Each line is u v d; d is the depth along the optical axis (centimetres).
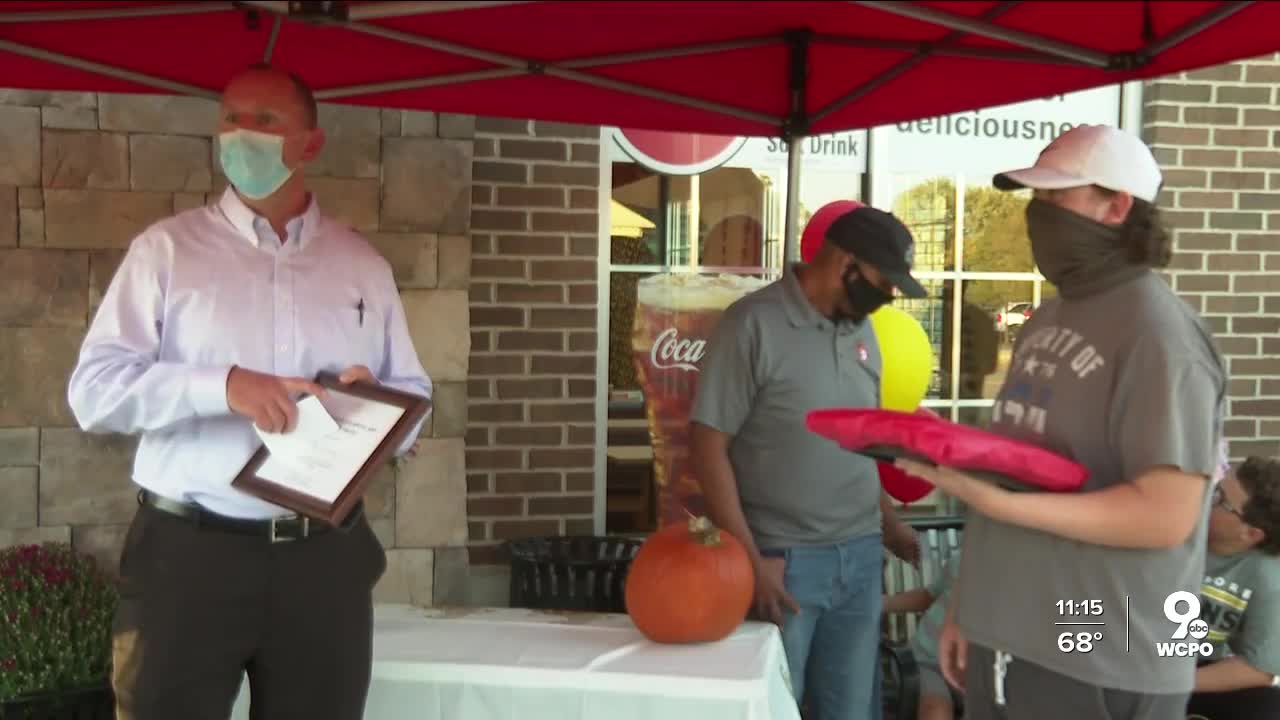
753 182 491
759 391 339
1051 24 276
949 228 511
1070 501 215
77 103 412
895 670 435
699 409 339
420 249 439
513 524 466
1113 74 301
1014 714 234
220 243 252
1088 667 222
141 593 244
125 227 417
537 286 464
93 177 414
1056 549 226
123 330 245
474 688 299
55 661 346
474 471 462
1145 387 215
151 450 247
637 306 483
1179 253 508
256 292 252
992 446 215
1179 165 507
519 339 464
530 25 302
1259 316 514
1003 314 516
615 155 479
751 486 345
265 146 239
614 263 481
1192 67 283
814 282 341
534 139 460
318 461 237
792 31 326
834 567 342
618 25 304
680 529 328
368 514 442
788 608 337
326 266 261
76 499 419
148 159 418
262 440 239
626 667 299
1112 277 227
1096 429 224
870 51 333
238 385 234
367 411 244
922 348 413
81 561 399
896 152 505
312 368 256
